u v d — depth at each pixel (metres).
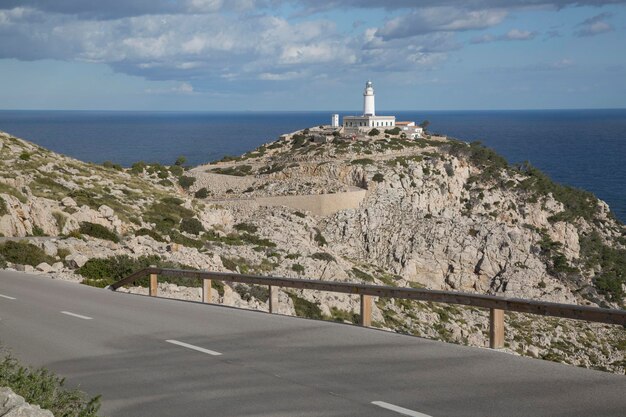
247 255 55.41
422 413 10.52
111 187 66.44
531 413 10.43
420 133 138.88
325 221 86.56
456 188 101.19
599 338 60.91
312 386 12.12
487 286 81.06
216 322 18.17
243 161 127.38
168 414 10.88
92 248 38.16
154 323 18.16
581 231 98.12
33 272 32.03
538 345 56.16
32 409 9.12
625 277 88.19
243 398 11.55
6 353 15.02
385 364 13.49
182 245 50.59
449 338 48.75
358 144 115.25
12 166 61.59
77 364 14.12
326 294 44.78
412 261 81.75
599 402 10.91
